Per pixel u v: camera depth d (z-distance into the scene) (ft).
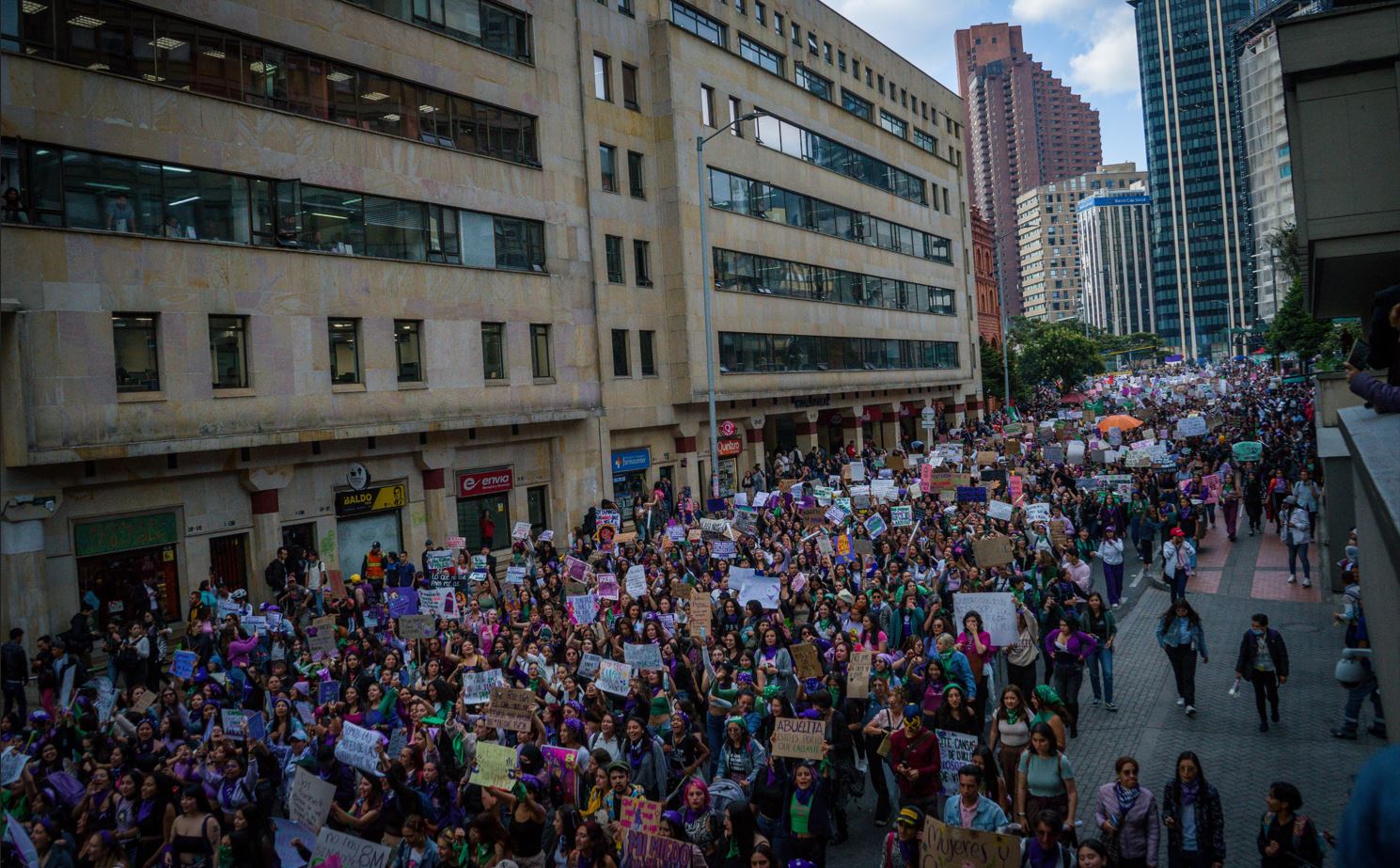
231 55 83.46
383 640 62.69
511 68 112.16
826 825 31.83
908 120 226.79
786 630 51.80
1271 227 571.28
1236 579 87.92
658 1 142.00
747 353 152.56
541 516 116.67
